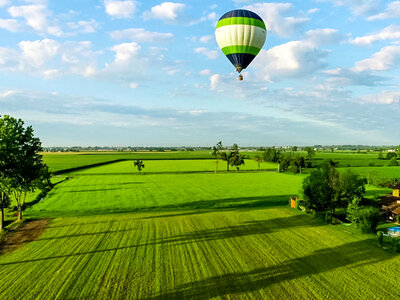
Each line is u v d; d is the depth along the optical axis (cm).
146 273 1909
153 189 5984
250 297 1602
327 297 1595
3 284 1767
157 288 1711
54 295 1634
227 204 4325
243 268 1981
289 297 1597
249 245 2444
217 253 2262
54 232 2880
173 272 1922
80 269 1977
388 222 3206
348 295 1614
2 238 2697
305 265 2025
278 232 2817
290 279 1814
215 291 1673
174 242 2541
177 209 4012
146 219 3422
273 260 2117
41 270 1966
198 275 1877
